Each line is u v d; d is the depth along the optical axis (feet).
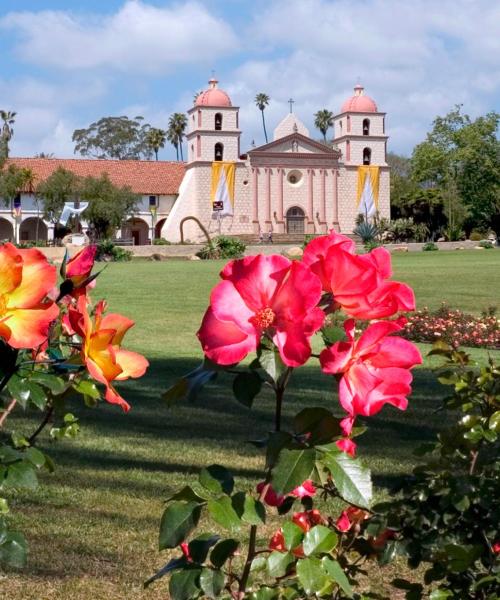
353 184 259.19
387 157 365.81
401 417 29.07
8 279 4.99
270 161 252.83
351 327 5.39
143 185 257.14
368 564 15.60
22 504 18.61
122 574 15.16
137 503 18.98
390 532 8.73
